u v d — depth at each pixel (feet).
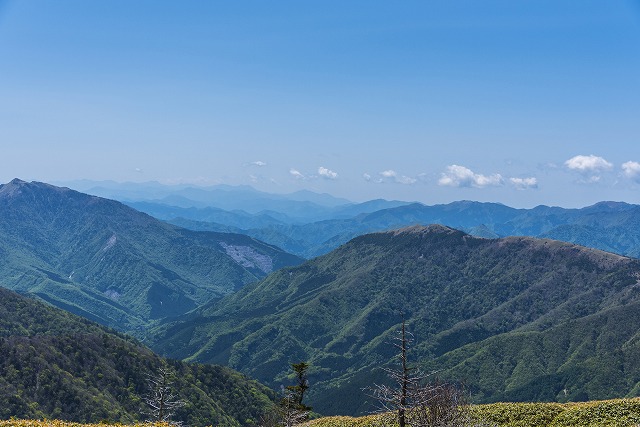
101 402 540.11
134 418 546.67
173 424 164.96
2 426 132.57
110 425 147.33
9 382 510.58
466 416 147.43
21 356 553.23
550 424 192.65
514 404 215.10
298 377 260.83
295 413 229.25
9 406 474.49
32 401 498.69
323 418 249.55
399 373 131.34
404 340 131.64
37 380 529.04
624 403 195.00
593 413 193.06
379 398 132.87
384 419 211.00
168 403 205.98
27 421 143.13
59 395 522.06
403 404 130.11
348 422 224.12
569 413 197.67
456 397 146.10
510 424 195.21
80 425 144.36
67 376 559.38
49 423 142.61
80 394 536.01
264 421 262.47
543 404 213.66
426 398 132.46
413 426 131.23
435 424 129.80
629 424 177.88
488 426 174.40
